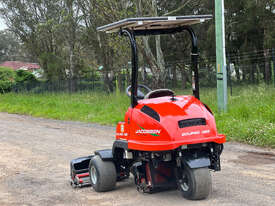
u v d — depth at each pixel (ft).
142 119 19.86
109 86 110.52
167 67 93.35
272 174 24.86
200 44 123.03
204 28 122.83
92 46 143.43
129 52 88.99
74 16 128.98
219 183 23.36
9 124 62.95
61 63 151.12
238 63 121.80
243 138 35.63
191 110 19.34
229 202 19.60
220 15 47.19
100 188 22.62
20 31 156.76
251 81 91.45
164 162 20.12
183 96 21.18
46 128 55.67
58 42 148.15
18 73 155.94
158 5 122.11
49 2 140.56
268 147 33.04
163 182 20.08
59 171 29.63
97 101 79.92
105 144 40.11
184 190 19.58
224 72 47.65
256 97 52.54
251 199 20.02
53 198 22.71
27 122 64.75
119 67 112.57
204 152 19.38
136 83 21.01
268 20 108.37
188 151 19.54
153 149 18.78
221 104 47.96
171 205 19.57
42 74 166.71
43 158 34.73
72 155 35.53
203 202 19.66
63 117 66.69
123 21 20.10
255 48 120.37
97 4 79.56
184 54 133.18
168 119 18.89
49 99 99.14
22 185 26.13
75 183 24.71
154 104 19.94
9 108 89.56
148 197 21.27
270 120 40.11
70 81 114.73
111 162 22.66
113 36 85.30
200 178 18.76
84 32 133.49
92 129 51.39
